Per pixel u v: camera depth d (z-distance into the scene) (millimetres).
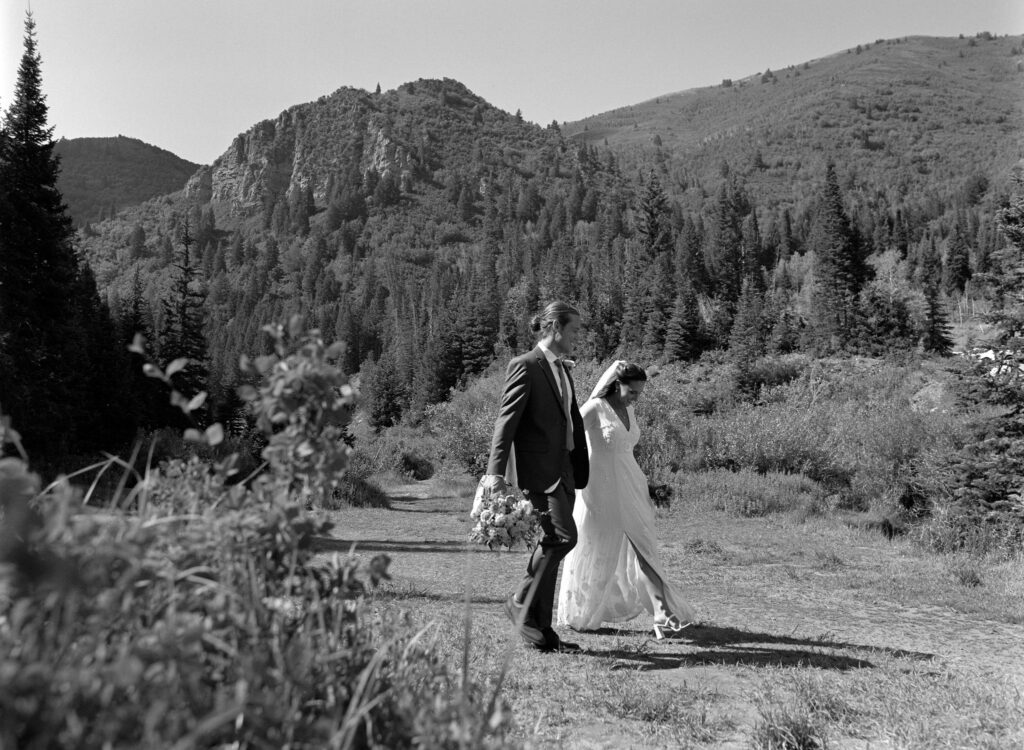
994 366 16594
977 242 150125
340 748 1620
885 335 83188
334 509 19516
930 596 8562
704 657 5234
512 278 193250
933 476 17797
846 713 4020
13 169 33594
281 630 1811
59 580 1214
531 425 5227
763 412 30062
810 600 8258
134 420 40156
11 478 1271
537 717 3689
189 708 1338
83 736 1179
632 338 100625
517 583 8445
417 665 2229
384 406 101438
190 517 1765
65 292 33969
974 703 4215
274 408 2127
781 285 128375
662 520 18297
